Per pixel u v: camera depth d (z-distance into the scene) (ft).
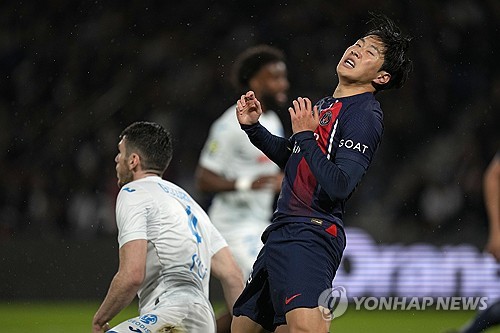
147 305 52.60
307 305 47.78
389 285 132.36
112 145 185.37
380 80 52.19
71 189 177.17
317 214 49.75
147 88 191.01
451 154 180.45
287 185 50.78
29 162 184.03
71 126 187.62
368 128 49.65
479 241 134.41
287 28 190.08
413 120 184.34
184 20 195.42
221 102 186.50
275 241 50.03
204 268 54.39
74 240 139.33
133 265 50.44
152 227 52.47
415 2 190.08
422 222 175.52
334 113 50.72
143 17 196.54
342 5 190.39
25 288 138.31
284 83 79.20
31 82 193.47
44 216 172.24
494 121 185.37
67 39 196.03
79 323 114.62
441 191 177.17
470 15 192.03
